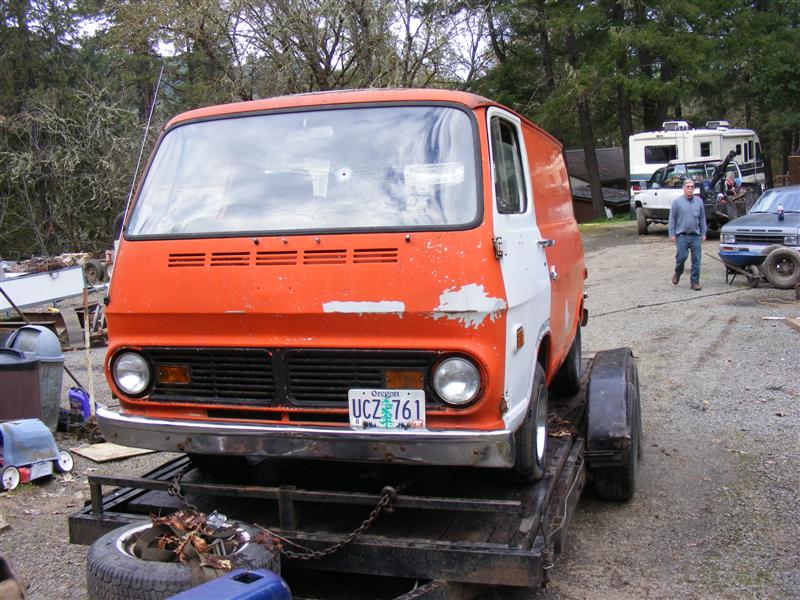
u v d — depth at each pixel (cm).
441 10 2133
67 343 1441
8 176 3412
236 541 355
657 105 3769
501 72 3559
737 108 4712
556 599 429
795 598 426
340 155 427
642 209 2677
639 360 1026
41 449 657
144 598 321
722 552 484
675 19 3312
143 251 427
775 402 808
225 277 403
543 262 488
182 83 3600
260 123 453
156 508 447
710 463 644
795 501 557
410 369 381
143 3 2155
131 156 3272
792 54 3684
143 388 423
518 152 493
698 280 1548
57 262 1936
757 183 2977
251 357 401
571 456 499
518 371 409
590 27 3375
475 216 391
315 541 377
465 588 381
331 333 389
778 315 1254
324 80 2147
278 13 2042
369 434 377
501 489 445
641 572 461
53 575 480
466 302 373
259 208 423
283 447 389
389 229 394
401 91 441
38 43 3781
